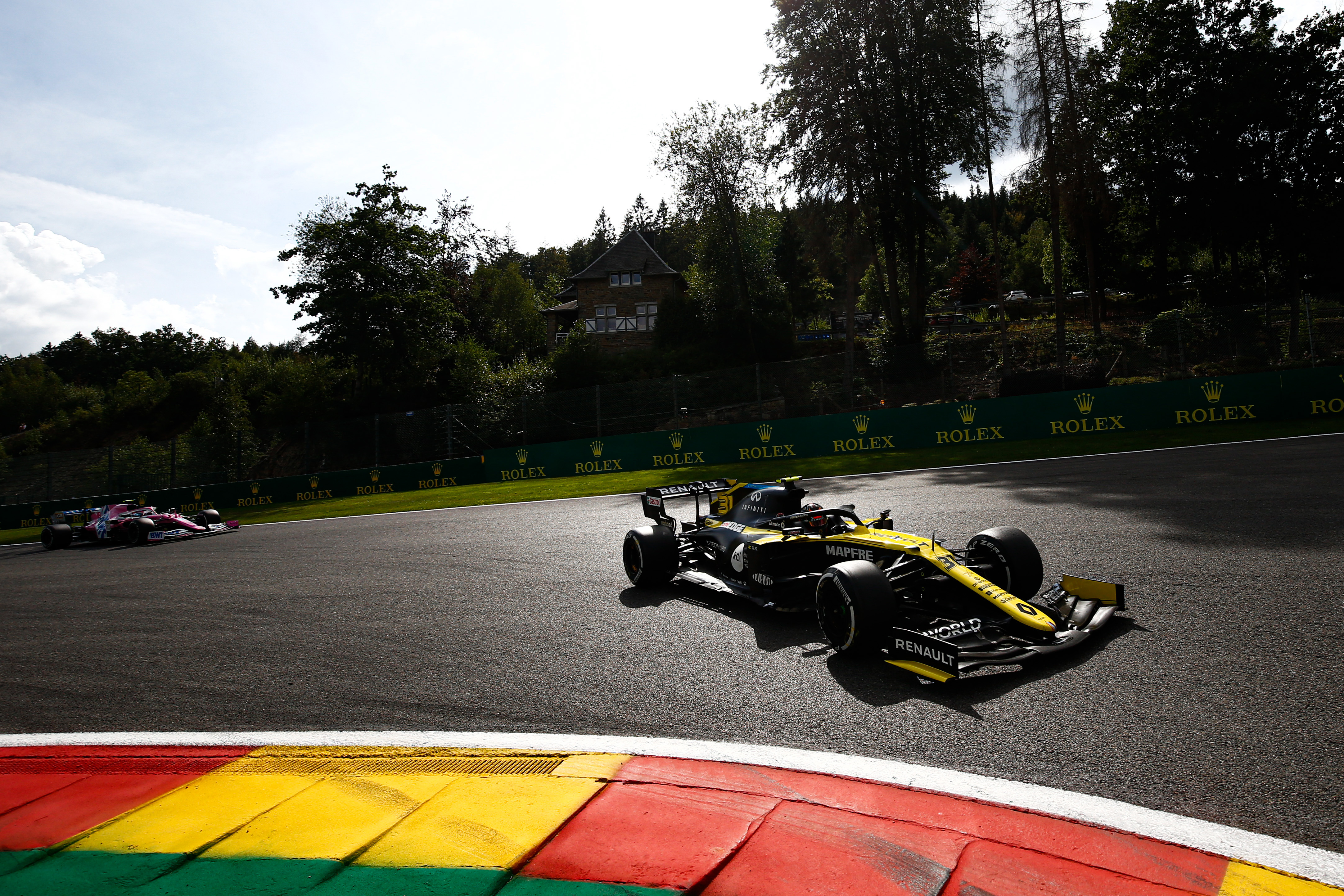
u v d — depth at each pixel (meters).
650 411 31.23
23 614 8.78
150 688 5.48
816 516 5.89
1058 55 29.38
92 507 27.81
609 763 3.57
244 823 3.25
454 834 3.00
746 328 42.72
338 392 43.91
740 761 3.49
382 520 17.47
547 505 17.19
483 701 4.66
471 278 55.72
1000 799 2.98
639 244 51.34
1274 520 7.74
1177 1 36.22
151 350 98.12
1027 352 34.56
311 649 6.20
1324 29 34.25
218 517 18.94
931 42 30.88
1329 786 2.91
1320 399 18.16
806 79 32.16
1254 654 4.26
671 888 2.51
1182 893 2.33
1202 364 26.73
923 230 35.00
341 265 39.91
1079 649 4.60
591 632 6.02
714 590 6.48
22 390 68.12
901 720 3.83
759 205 39.47
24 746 4.48
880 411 21.75
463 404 32.91
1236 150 34.72
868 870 2.54
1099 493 10.55
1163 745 3.34
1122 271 44.50
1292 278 35.31
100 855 3.07
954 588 5.06
